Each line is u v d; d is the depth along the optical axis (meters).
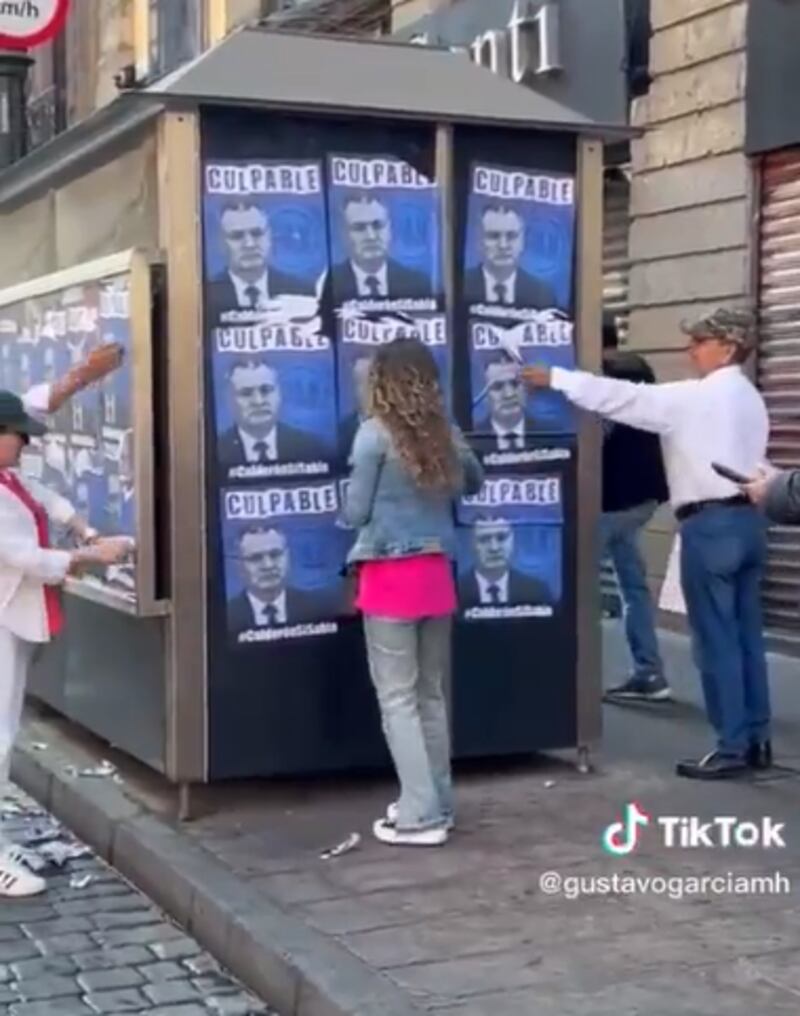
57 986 4.89
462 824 6.04
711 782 6.59
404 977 4.52
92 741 7.44
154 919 5.51
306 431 6.19
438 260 6.33
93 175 6.79
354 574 5.99
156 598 6.08
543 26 11.02
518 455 6.51
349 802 6.40
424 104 6.20
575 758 6.98
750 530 6.51
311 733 6.29
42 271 7.54
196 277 6.00
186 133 5.95
